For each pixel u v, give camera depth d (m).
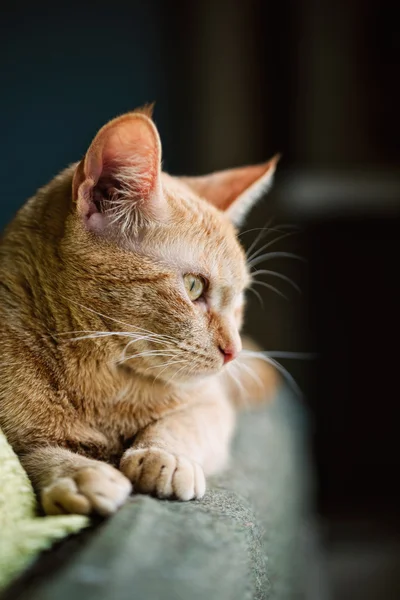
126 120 0.54
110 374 0.56
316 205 1.06
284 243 1.07
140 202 0.56
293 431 0.87
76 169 0.55
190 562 0.42
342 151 1.14
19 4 1.05
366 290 1.13
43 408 0.54
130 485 0.49
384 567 1.00
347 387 1.15
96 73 1.08
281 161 1.13
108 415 0.56
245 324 1.08
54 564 0.42
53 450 0.52
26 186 1.07
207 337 0.57
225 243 0.59
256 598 0.47
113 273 0.55
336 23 1.11
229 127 1.13
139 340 0.55
